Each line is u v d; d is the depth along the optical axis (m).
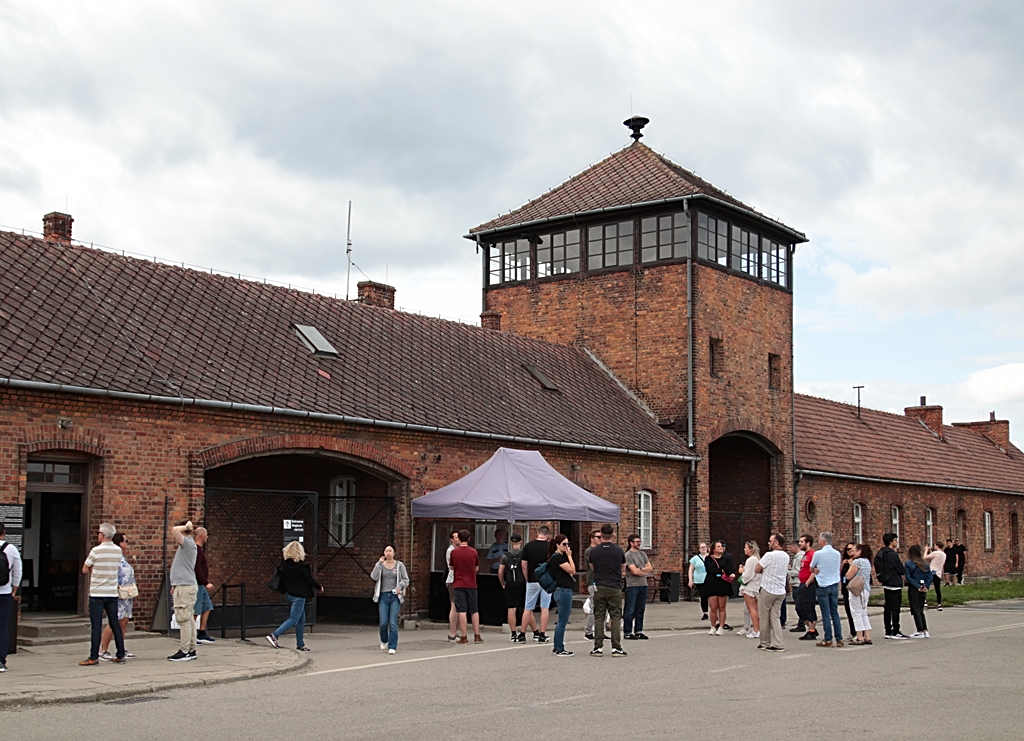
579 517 23.09
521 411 27.86
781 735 10.14
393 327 28.64
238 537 23.92
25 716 11.20
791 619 24.86
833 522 39.47
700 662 16.22
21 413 17.69
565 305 35.19
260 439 21.05
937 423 54.56
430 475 24.23
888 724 10.76
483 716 11.16
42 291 20.55
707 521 32.50
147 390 19.23
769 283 36.00
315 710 11.55
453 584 19.61
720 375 33.47
